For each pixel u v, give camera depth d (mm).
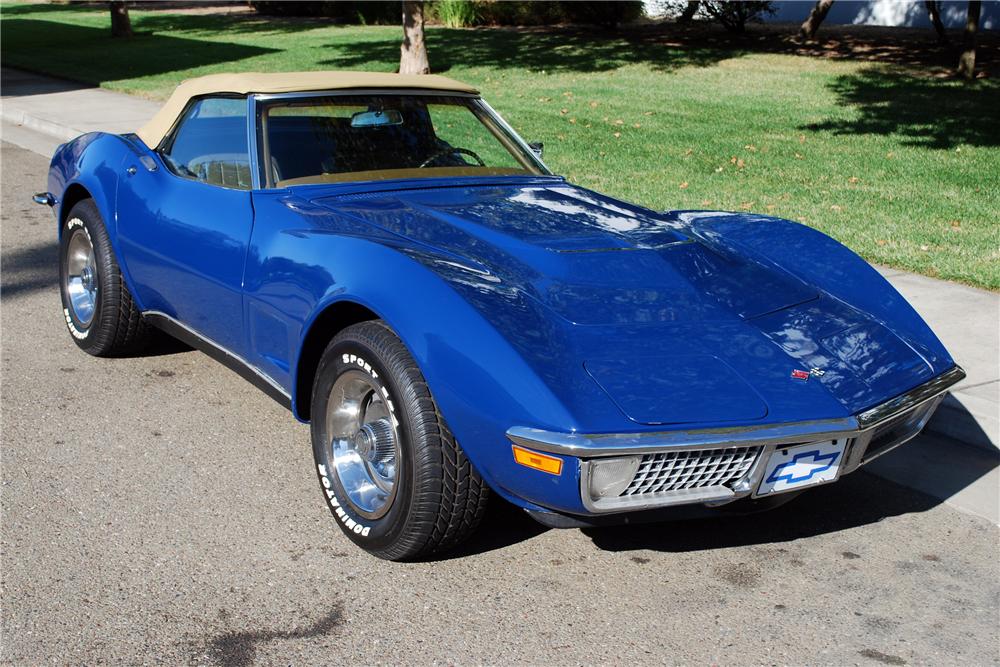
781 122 12609
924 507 3830
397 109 4422
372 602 3041
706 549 3447
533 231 3684
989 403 4449
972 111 13094
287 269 3529
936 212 8102
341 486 3355
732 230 4191
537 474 2742
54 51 22641
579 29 24891
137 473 3871
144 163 4609
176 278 4293
